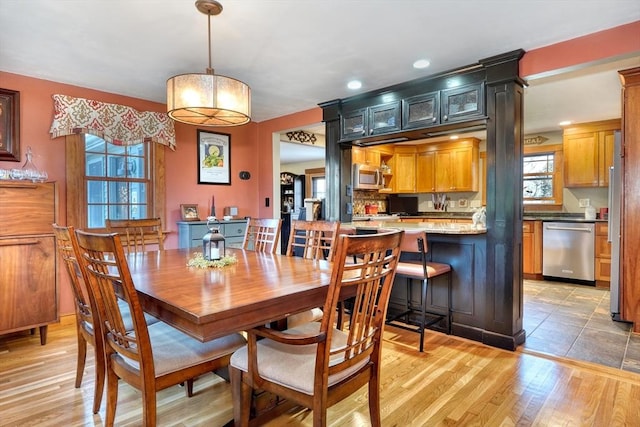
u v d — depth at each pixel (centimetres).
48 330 327
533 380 232
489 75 294
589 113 466
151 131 403
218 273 196
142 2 211
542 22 237
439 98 327
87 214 366
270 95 392
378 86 363
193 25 239
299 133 595
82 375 224
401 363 257
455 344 293
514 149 282
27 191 286
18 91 323
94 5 213
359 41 264
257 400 183
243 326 137
